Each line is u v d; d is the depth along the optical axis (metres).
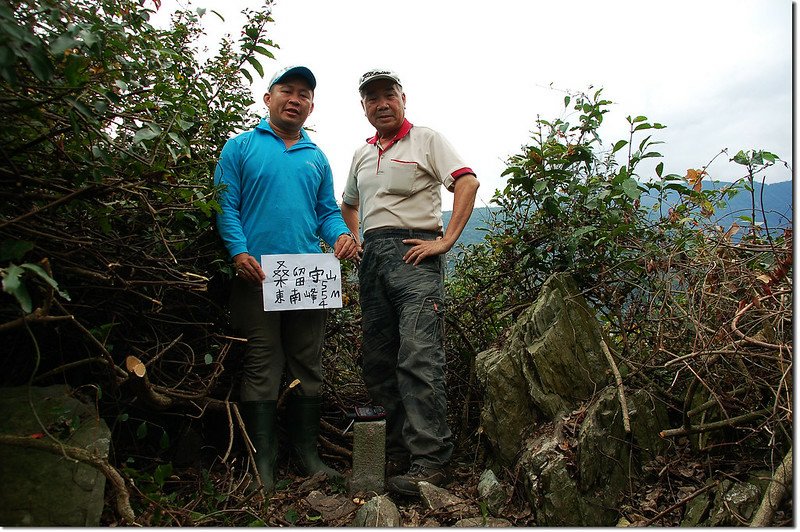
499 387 2.64
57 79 1.78
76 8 1.73
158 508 1.94
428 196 2.98
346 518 2.45
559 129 3.09
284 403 3.08
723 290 2.50
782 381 2.04
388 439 3.03
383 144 3.03
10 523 1.73
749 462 2.25
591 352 2.68
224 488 2.52
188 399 2.50
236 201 2.81
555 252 3.18
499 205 3.24
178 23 2.91
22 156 1.96
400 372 2.75
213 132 2.98
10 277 1.35
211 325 2.84
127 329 2.48
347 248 2.91
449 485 2.73
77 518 1.80
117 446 2.55
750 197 2.73
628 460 2.41
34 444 1.67
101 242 2.15
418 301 2.80
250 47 2.92
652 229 2.90
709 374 2.34
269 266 2.77
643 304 2.88
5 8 1.44
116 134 2.15
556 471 2.25
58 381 2.34
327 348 3.62
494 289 3.39
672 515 2.21
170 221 2.51
